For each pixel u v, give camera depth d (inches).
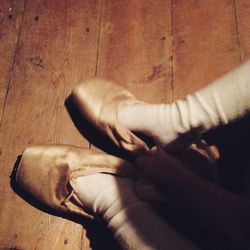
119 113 19.5
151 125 18.5
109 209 16.8
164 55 23.0
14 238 19.2
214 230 13.7
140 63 22.9
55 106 21.9
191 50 23.1
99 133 20.5
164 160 14.8
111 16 24.3
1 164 20.6
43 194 18.9
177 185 14.1
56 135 21.2
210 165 18.5
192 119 17.3
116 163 18.8
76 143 21.0
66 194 18.6
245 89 16.0
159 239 15.2
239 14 23.9
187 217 16.9
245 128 20.4
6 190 20.0
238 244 13.1
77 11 24.5
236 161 19.9
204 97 17.1
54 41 23.6
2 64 23.1
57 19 24.3
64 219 19.5
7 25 24.2
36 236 19.2
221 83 16.8
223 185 19.4
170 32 23.7
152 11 24.3
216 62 22.6
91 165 18.5
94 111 19.9
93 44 23.5
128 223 16.0
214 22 23.8
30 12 24.6
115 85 20.8
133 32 23.8
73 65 23.0
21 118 21.6
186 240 15.3
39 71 22.8
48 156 19.0
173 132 18.0
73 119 21.5
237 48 22.9
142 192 17.0
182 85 22.2
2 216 19.6
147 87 22.3
